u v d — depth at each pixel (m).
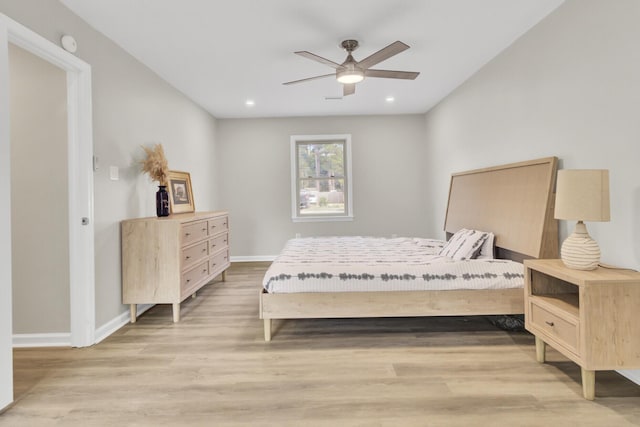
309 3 2.37
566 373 2.01
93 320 2.52
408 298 2.52
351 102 4.85
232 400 1.79
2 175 1.74
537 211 2.65
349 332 2.70
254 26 2.67
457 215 4.13
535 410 1.67
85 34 2.53
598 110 2.16
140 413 1.69
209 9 2.41
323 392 1.85
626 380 1.93
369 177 5.67
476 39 2.98
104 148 2.73
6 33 1.80
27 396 1.85
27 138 2.47
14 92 2.46
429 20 2.63
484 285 2.52
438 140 5.01
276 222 5.70
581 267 1.89
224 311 3.24
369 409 1.70
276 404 1.75
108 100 2.80
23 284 2.50
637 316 1.69
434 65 3.55
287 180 5.68
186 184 4.28
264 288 2.62
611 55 2.05
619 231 2.04
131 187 3.13
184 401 1.79
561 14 2.45
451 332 2.67
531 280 2.21
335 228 5.71
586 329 1.69
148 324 2.92
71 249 2.45
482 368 2.09
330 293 2.52
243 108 5.04
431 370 2.07
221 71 3.58
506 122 3.20
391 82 4.05
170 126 3.96
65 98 2.45
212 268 3.79
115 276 2.84
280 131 5.64
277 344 2.49
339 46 3.04
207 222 3.62
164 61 3.31
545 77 2.64
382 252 3.33
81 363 2.22
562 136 2.49
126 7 2.37
